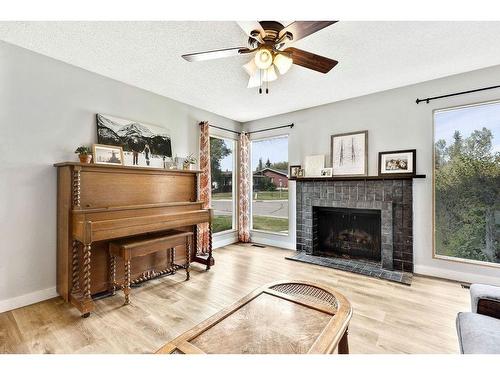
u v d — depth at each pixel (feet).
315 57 5.89
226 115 14.42
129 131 9.84
